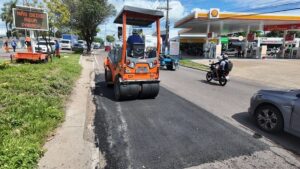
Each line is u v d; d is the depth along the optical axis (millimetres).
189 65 23844
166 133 5133
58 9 20359
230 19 27688
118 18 8484
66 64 14820
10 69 10133
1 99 5832
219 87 11516
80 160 3773
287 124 4824
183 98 8609
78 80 11203
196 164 3857
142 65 7719
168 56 19484
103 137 4832
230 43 53531
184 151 4297
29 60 14047
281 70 19500
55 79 8922
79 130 4922
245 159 4051
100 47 78875
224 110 7090
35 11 14406
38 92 6898
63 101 6996
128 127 5449
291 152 4352
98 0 31469
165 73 16781
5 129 4285
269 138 4965
